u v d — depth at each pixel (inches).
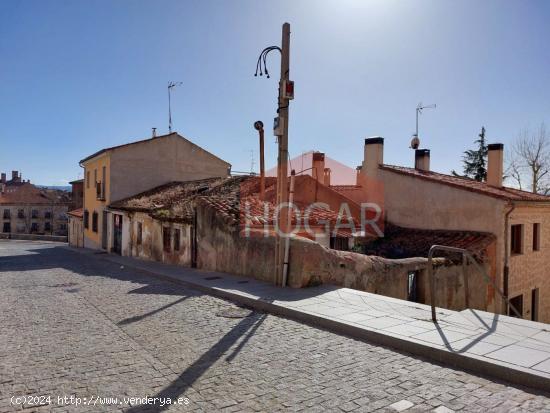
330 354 211.2
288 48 367.9
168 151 1059.3
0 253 1131.3
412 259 445.7
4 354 215.5
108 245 983.6
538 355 191.3
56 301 360.5
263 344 228.4
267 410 152.4
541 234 649.0
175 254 618.5
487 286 526.6
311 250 365.7
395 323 248.1
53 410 153.4
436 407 152.9
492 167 693.3
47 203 2829.7
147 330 258.8
